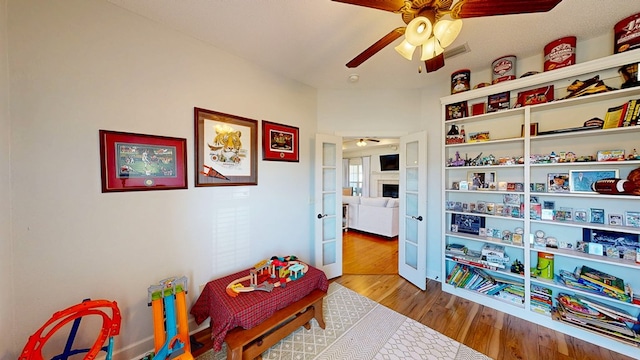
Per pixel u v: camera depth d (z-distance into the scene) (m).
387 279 3.02
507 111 2.22
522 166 2.21
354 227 5.55
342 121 3.09
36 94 1.29
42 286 1.33
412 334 1.94
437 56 1.46
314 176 3.02
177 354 1.40
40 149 1.31
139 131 1.65
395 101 3.07
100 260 1.51
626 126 1.70
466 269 2.57
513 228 2.39
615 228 1.75
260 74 2.41
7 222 1.22
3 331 1.18
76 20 1.41
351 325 2.07
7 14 1.21
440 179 2.89
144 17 1.66
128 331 1.62
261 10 1.61
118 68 1.55
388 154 7.90
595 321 1.78
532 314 2.09
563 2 1.52
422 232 2.72
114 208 1.56
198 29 1.81
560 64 1.92
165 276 1.79
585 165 1.97
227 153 2.14
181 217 1.87
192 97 1.91
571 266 2.09
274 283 1.85
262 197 2.45
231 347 1.43
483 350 1.76
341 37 1.93
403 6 1.13
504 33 1.86
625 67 1.71
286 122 2.69
